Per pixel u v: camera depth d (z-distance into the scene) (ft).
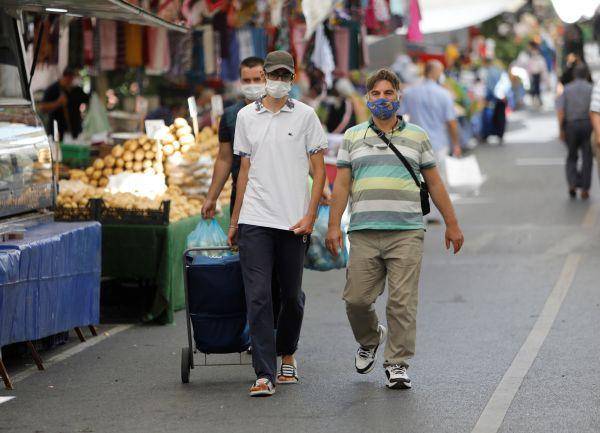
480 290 88.79
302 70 133.90
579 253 105.81
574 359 64.08
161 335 75.05
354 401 55.67
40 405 56.13
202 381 61.16
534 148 225.76
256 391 56.54
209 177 90.99
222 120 62.64
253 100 62.90
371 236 58.13
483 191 158.71
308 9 116.98
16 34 71.87
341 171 59.00
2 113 68.18
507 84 241.35
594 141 119.44
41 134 72.13
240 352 60.85
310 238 62.28
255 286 56.59
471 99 228.63
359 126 59.00
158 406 55.52
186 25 97.60
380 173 57.77
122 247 78.23
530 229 122.11
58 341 71.56
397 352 57.77
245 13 117.91
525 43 353.51
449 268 100.22
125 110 134.41
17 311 60.34
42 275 63.36
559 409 53.26
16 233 63.26
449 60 233.96
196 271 58.80
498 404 54.39
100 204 78.69
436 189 58.75
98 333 75.92
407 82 192.34
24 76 72.13
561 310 79.41
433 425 50.85
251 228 56.85
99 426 51.85
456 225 58.90
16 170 68.18
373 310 59.47
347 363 64.75
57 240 65.36
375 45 177.88
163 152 91.30
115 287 88.53
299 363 64.95
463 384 58.75
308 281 97.14
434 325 75.41
